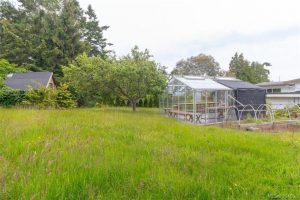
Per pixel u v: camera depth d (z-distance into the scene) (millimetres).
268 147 6211
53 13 38719
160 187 3135
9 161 3691
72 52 33938
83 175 3203
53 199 2641
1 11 38719
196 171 3914
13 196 2650
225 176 3820
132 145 5414
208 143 6238
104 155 4266
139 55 20156
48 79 26812
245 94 20000
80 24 36938
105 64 19078
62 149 4461
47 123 7379
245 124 14477
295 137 8609
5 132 5758
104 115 11086
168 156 4625
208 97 19219
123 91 19922
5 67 29234
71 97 21391
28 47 33906
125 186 3113
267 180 3848
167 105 21047
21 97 19188
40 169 3352
